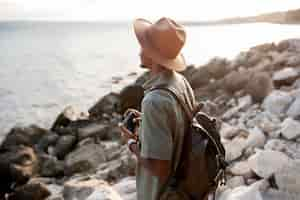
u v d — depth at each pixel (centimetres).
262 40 7175
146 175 246
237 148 580
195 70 1522
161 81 230
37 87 3241
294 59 1104
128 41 13038
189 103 239
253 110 829
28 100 2602
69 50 8550
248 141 591
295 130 579
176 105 222
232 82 1095
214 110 937
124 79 3469
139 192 257
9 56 6994
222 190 466
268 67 1127
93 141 1140
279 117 707
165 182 233
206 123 245
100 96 2695
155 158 216
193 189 231
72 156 1009
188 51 6200
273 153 483
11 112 2206
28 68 4938
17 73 4400
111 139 1148
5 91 3031
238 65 1418
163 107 216
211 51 6062
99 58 6159
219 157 238
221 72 1435
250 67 1353
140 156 235
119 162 824
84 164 943
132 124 264
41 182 881
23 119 2030
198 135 231
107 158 945
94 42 12475
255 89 911
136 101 1362
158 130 216
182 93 231
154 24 237
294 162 442
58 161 1048
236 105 923
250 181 471
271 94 818
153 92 222
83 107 2345
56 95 2781
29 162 1051
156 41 230
